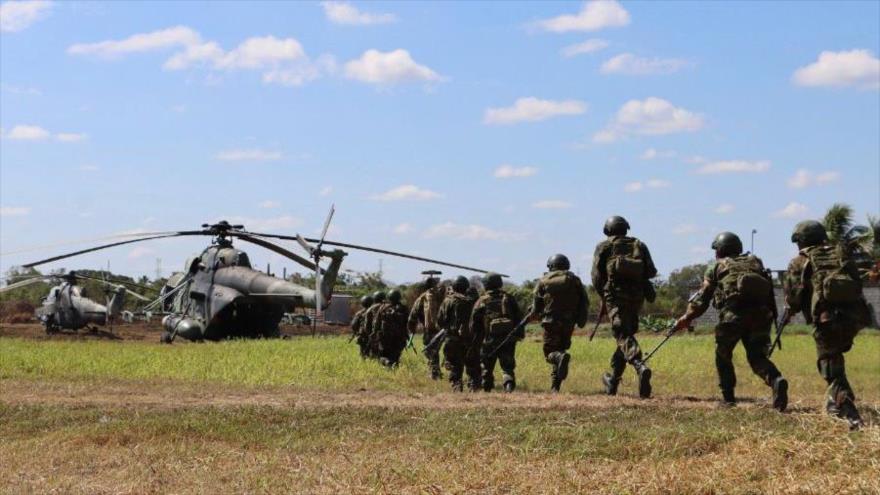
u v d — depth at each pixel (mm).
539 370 21234
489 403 13570
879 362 25062
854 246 44969
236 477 9562
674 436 10609
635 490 8703
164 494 9086
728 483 8750
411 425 11938
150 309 38781
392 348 21594
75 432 11984
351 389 16609
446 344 17422
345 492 8789
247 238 35500
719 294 13227
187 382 17641
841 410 11477
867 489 8414
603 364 22703
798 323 46781
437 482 9023
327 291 31188
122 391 15914
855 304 11719
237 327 35469
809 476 8930
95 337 39906
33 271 63188
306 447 10938
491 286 16969
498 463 9688
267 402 14070
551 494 8617
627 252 14789
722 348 13242
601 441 10531
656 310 62656
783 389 12547
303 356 23281
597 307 58062
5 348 26562
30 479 9797
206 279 35469
